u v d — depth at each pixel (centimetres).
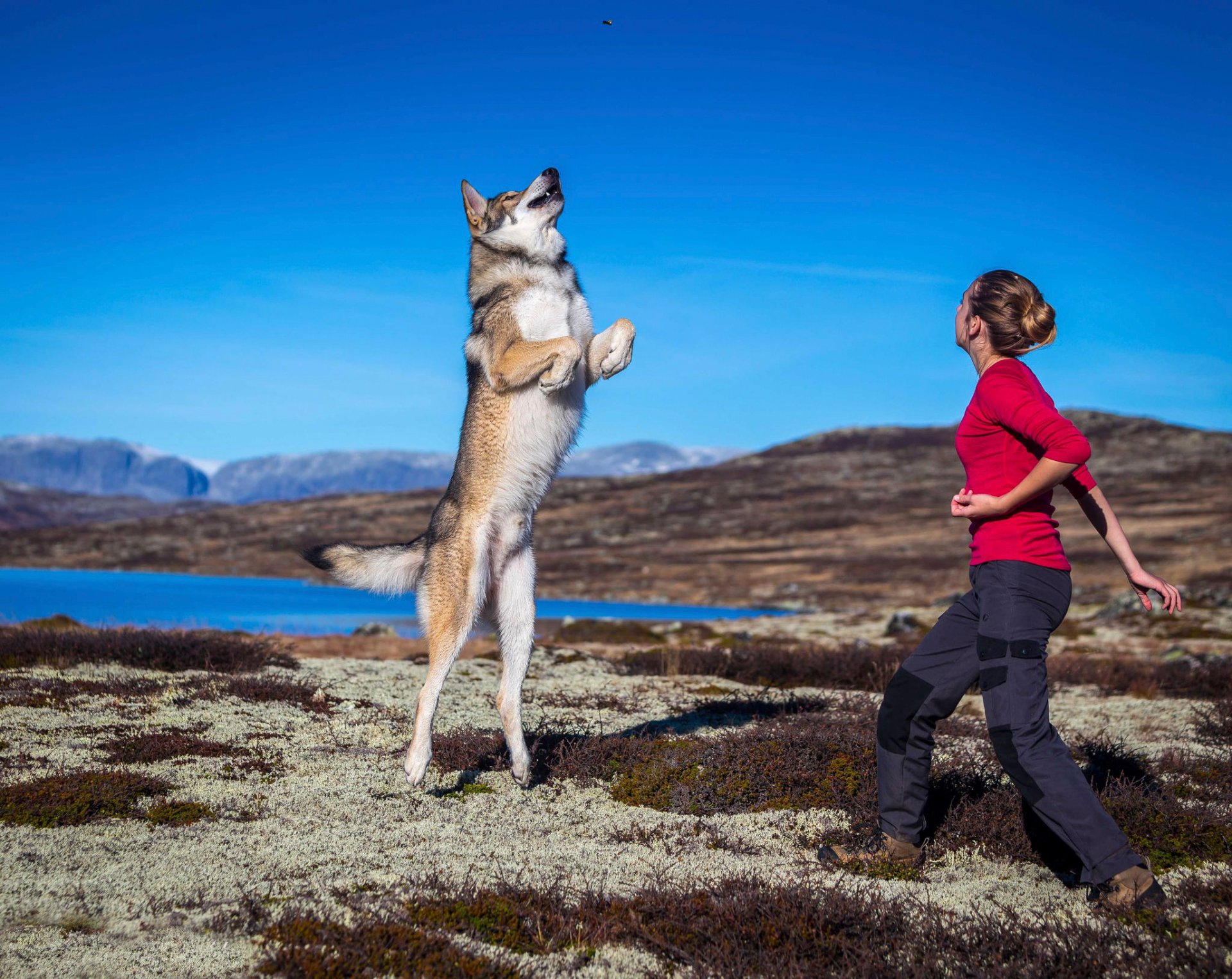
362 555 550
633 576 7194
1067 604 348
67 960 275
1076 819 329
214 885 340
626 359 536
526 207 551
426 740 493
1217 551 5634
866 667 1054
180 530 10669
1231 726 686
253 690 715
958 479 11088
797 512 9969
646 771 519
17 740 535
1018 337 357
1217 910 316
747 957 288
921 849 399
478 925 310
